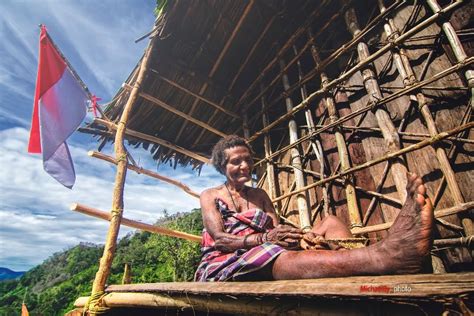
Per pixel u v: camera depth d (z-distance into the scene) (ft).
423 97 8.64
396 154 8.71
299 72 14.15
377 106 9.77
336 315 3.08
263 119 16.31
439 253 7.87
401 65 9.43
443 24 8.54
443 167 7.75
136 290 6.29
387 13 10.43
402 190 8.54
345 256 3.62
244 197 7.39
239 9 14.23
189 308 5.32
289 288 3.29
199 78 16.56
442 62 8.89
